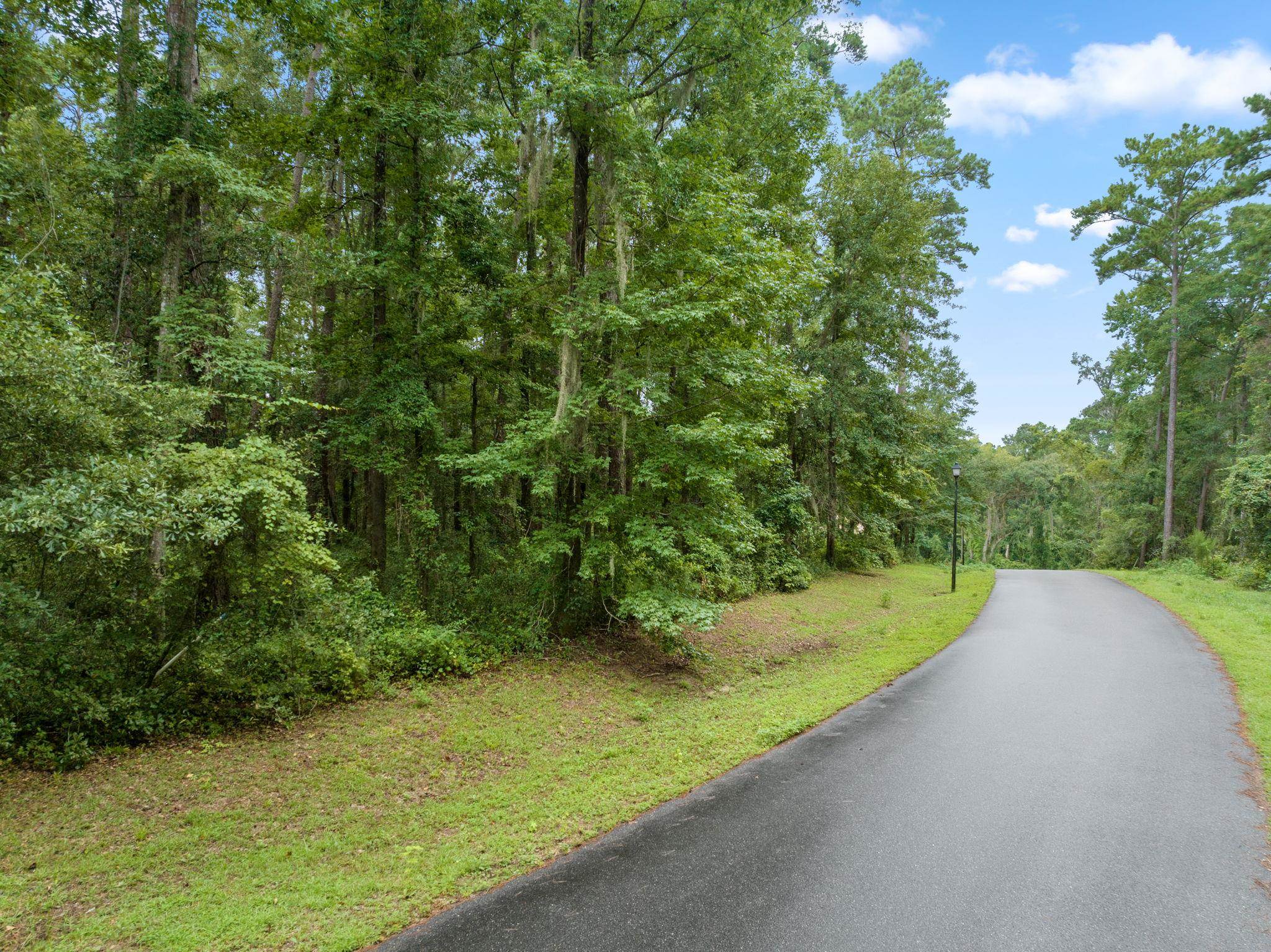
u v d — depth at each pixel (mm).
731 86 13234
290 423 13008
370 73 11523
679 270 10984
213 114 10625
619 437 10734
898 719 7508
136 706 6609
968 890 3879
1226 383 32594
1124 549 37094
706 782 5918
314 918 3924
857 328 21656
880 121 27984
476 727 7867
